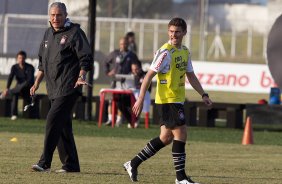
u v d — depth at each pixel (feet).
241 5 528.22
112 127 186.91
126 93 183.83
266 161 131.13
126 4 526.98
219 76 295.28
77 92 107.04
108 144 150.00
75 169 110.22
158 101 98.78
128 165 102.99
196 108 197.88
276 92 217.15
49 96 107.34
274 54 186.91
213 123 198.08
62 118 106.42
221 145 155.33
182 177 99.25
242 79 293.84
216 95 302.45
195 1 518.37
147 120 188.14
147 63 305.53
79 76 105.40
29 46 337.93
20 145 142.72
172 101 98.07
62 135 109.40
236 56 470.80
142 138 163.94
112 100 186.50
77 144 148.77
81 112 200.34
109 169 114.93
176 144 98.78
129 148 144.15
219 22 520.83
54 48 106.42
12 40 337.72
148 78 97.50
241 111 196.95
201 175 111.96
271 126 206.18
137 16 529.04
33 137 157.58
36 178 103.24
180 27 97.81
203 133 180.75
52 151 108.17
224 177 110.32
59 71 106.22
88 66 105.70
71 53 106.42
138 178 106.32
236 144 158.61
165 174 111.24
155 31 367.66
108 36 440.45
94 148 142.92
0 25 328.49
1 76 321.11
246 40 487.61
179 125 98.43
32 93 110.52
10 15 329.72
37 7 332.19
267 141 167.94
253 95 311.27
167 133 100.42
